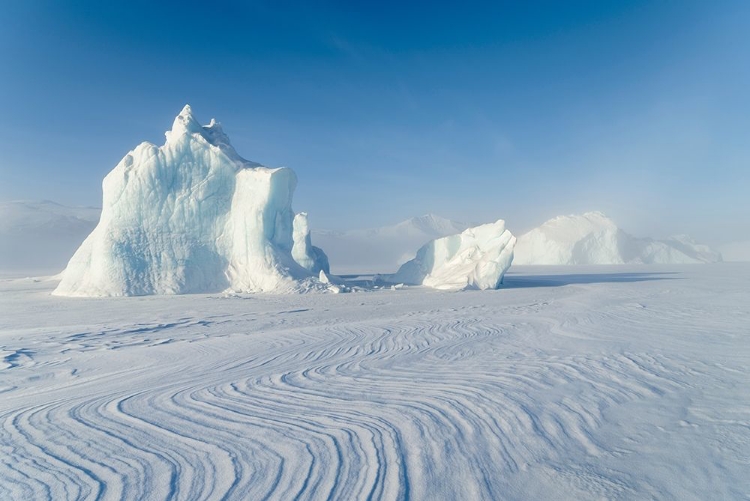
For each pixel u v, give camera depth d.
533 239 80.25
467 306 18.91
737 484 3.90
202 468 4.33
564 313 15.91
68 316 16.47
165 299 22.73
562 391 6.66
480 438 4.99
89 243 26.98
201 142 28.66
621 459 4.43
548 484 3.95
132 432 5.30
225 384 7.37
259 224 27.91
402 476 4.11
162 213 27.36
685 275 41.09
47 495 3.87
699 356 8.80
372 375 7.81
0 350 10.38
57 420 5.76
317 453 4.64
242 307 19.17
